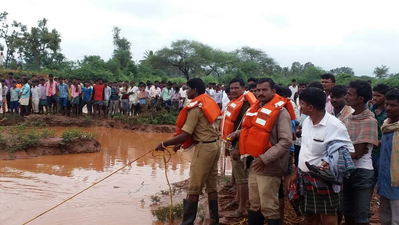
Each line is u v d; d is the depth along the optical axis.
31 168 9.38
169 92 19.27
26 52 44.34
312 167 3.77
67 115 18.59
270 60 62.56
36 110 17.67
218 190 7.30
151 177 8.83
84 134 11.95
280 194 4.88
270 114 4.34
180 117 5.40
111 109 18.86
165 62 54.81
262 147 4.34
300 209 4.09
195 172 5.34
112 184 8.12
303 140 4.07
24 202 6.76
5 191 7.37
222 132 5.79
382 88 5.05
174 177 8.91
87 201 6.89
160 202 6.88
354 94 4.30
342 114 4.82
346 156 3.75
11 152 10.42
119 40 57.94
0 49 45.19
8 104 18.20
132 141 14.16
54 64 43.41
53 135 12.06
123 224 5.74
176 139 5.27
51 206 6.58
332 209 3.84
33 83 17.66
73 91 17.94
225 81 42.88
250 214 4.66
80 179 8.48
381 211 4.33
